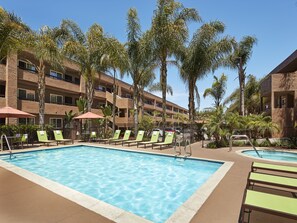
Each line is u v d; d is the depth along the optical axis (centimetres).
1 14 1152
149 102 5056
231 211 377
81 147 1474
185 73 1723
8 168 688
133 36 1697
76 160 1062
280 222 326
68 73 2761
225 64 1900
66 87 2580
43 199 428
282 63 2064
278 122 1738
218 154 1027
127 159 1080
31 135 1466
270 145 1361
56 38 1756
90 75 1886
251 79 2759
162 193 589
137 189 625
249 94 2761
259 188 477
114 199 548
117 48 1689
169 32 1428
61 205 398
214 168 859
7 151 1146
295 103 1700
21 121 2081
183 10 1527
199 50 1578
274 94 1877
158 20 1474
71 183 686
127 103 3028
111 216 353
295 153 1104
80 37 1873
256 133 1444
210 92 2481
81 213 365
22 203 409
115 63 1719
